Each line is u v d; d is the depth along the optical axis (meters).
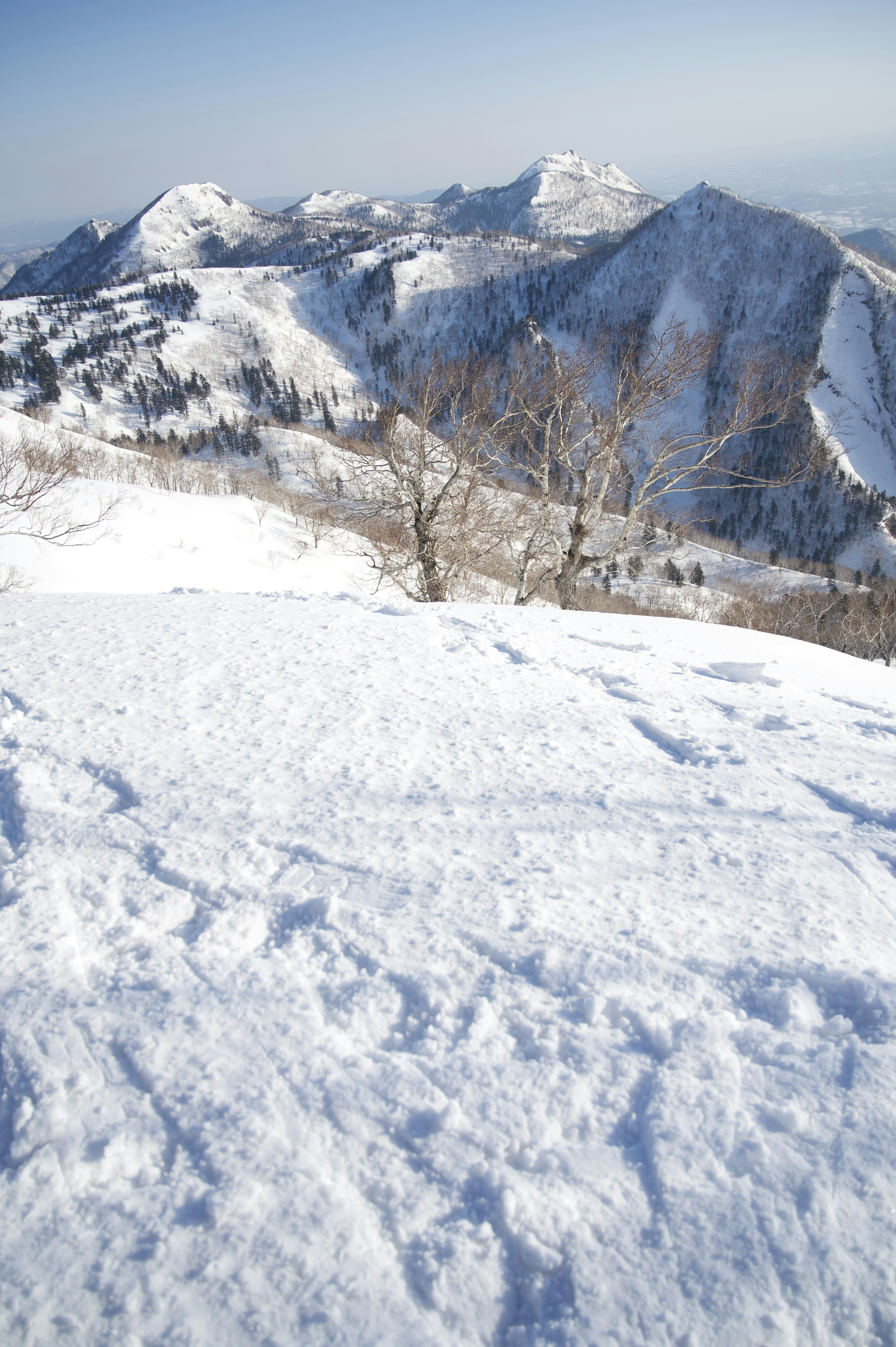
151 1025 2.27
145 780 3.58
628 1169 1.90
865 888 2.97
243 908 2.77
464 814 3.40
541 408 13.39
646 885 2.93
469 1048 2.21
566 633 6.86
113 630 5.87
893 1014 2.28
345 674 5.08
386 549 16.25
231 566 22.61
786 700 5.34
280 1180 1.84
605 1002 2.33
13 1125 2.00
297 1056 2.17
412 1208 1.81
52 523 19.38
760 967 2.49
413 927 2.65
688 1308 1.61
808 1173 1.85
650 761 4.08
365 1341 1.55
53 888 2.86
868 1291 1.63
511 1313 1.65
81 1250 1.70
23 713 4.30
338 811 3.37
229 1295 1.62
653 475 13.20
